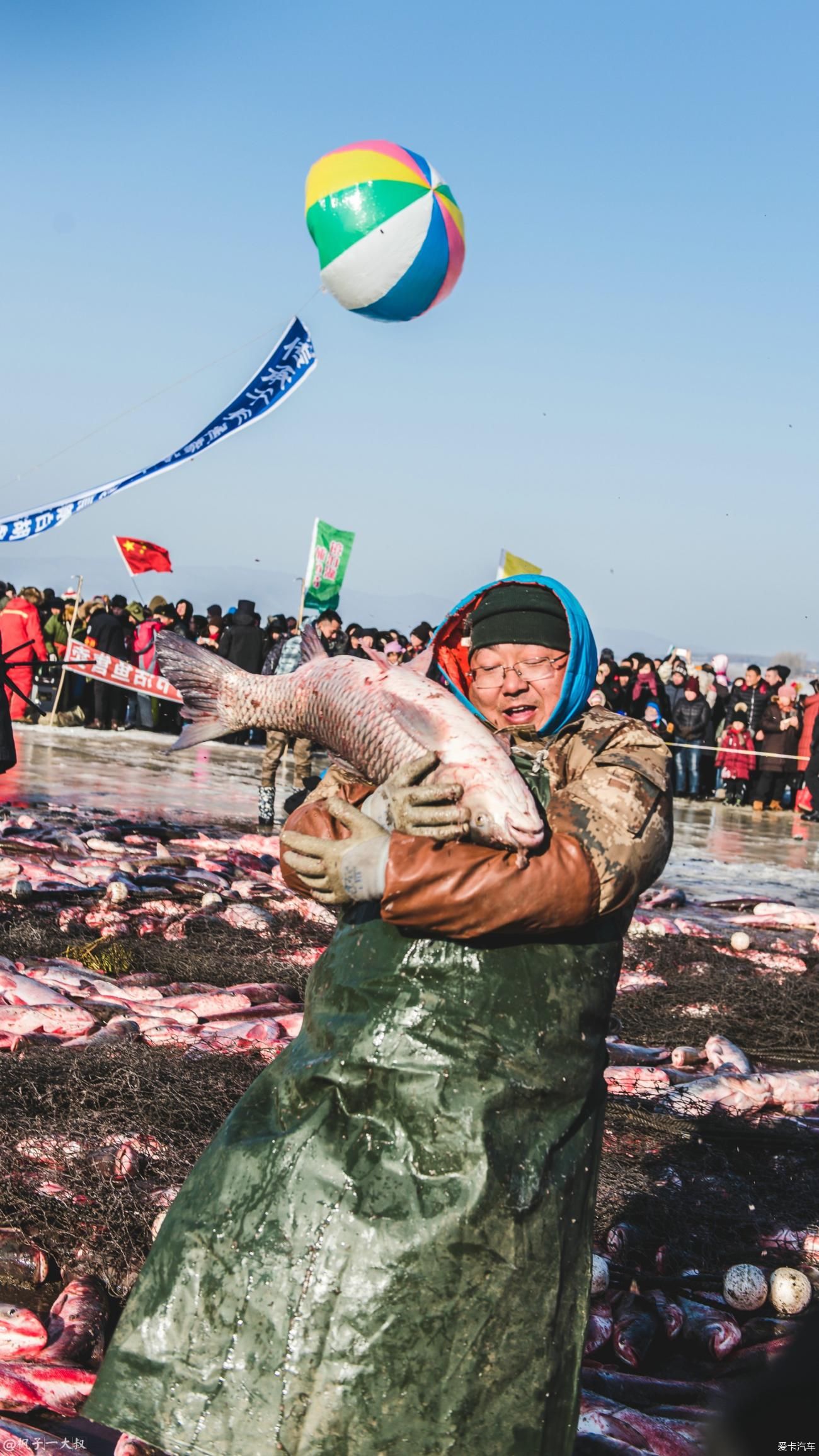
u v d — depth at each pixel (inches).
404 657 773.3
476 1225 88.7
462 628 115.6
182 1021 250.8
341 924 102.3
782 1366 64.6
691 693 881.5
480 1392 89.0
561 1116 93.7
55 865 380.8
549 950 94.0
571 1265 93.4
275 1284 89.4
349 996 96.4
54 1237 159.3
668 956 344.2
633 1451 124.9
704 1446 65.7
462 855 90.0
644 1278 167.2
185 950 305.6
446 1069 91.0
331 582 814.5
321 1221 89.9
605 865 90.6
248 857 429.7
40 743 795.4
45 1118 184.4
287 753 867.4
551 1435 91.3
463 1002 92.3
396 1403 87.8
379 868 90.7
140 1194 167.2
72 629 903.7
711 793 925.2
